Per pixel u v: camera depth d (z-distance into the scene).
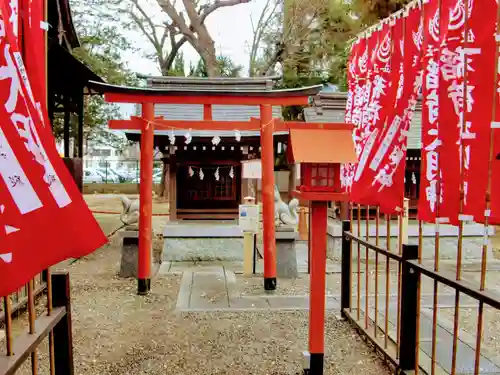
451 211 3.21
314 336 4.18
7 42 2.17
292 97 7.58
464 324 5.70
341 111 12.74
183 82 11.46
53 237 2.29
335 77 19.48
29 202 2.19
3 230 2.00
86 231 2.52
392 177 4.27
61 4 8.97
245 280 8.17
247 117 10.81
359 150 5.45
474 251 10.45
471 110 2.90
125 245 8.39
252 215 8.52
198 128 7.53
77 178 9.10
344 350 4.84
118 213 18.00
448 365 4.43
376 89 4.72
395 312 6.02
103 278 8.24
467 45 2.89
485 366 4.43
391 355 4.33
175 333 5.32
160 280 8.04
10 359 2.14
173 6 17.44
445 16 3.27
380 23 4.84
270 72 19.36
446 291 7.31
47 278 2.79
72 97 9.59
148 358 4.59
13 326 5.29
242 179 10.32
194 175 10.43
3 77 2.14
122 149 26.89
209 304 6.53
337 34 18.34
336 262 9.88
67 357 2.99
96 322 5.67
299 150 4.12
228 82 11.45
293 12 17.89
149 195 7.19
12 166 2.13
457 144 3.15
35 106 2.58
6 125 2.13
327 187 4.22
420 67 3.95
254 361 4.55
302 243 12.50
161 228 14.55
